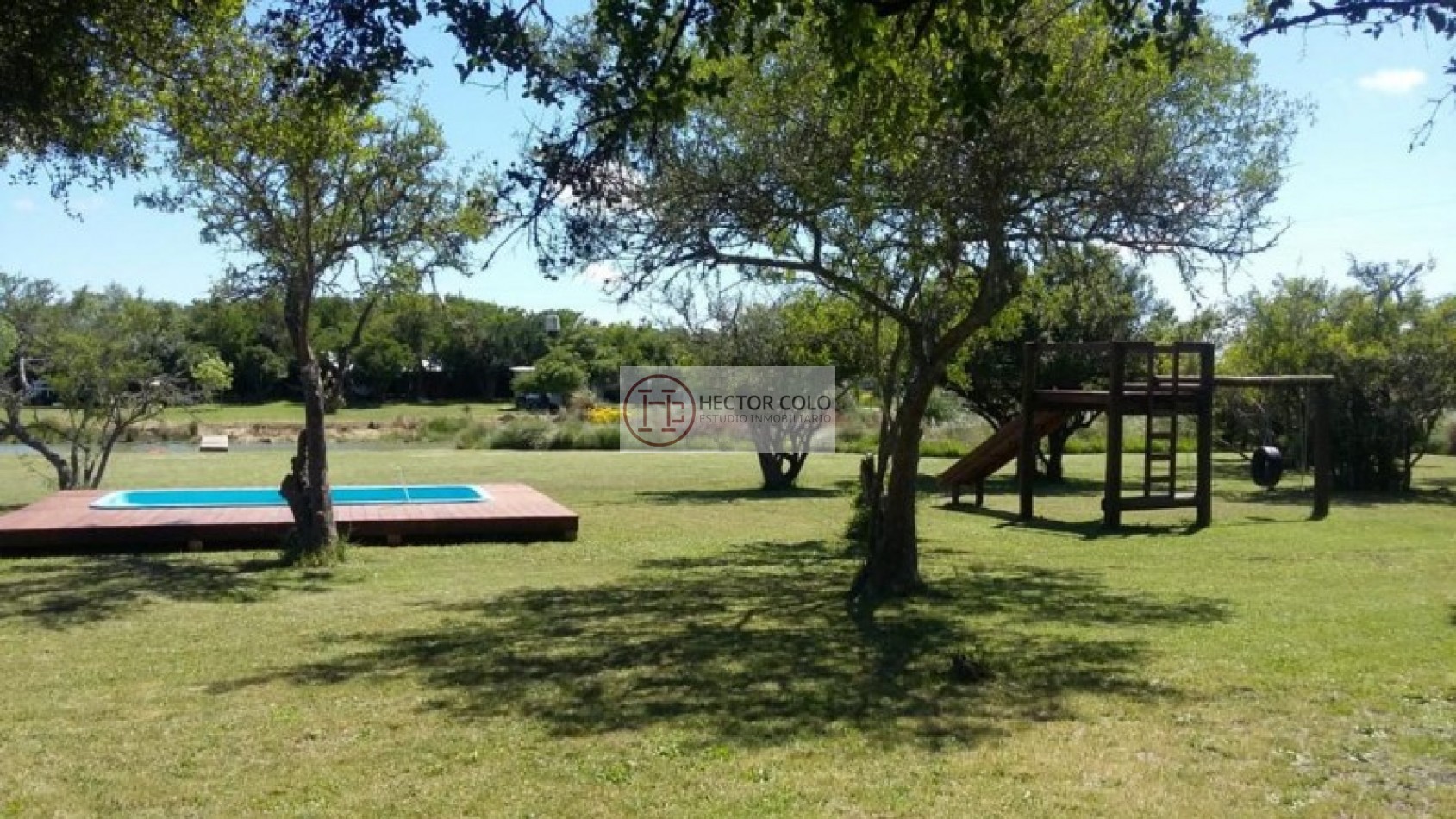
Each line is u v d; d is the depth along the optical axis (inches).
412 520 603.5
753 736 229.5
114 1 285.3
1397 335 935.0
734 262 398.0
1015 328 613.9
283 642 344.5
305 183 478.6
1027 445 741.3
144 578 487.8
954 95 203.5
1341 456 949.8
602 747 222.7
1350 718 239.3
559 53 225.9
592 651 324.2
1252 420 1020.5
